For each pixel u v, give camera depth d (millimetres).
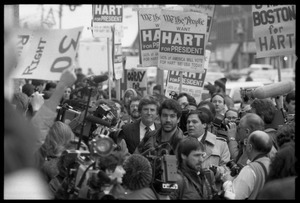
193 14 12086
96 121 6656
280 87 9727
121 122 9906
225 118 10930
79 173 5039
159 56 12188
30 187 2713
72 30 7098
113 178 4984
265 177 6172
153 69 30781
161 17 12125
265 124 8375
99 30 14758
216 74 30312
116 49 15000
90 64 31594
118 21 14836
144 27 14039
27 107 7926
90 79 12898
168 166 5555
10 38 2678
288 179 4742
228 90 20641
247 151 6406
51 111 5242
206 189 6062
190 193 5914
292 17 10164
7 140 2457
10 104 2648
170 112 7359
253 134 6340
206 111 8258
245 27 67062
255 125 7566
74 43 7082
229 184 6273
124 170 5250
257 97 9766
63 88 5277
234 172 7090
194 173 6059
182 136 7414
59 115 6938
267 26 10367
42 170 5555
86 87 10828
